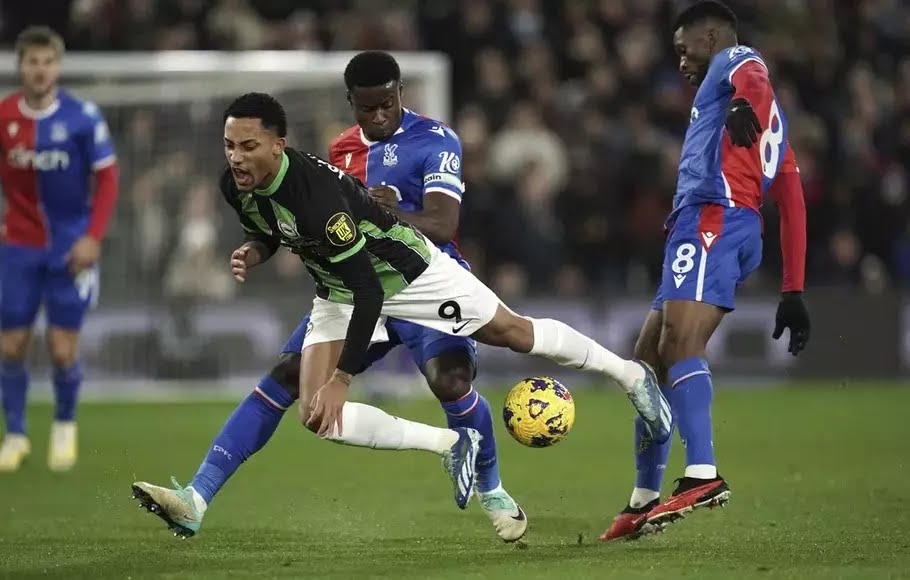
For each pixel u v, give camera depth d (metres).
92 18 56.22
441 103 48.38
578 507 25.52
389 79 22.33
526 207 54.88
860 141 60.06
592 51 61.50
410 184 22.77
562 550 20.27
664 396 22.11
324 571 18.28
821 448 34.66
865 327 54.47
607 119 59.25
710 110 21.41
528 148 56.81
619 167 57.47
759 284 56.25
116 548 20.67
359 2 62.56
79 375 31.97
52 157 31.91
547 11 63.41
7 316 32.19
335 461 32.72
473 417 21.14
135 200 49.75
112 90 49.12
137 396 50.25
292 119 49.12
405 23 60.03
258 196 18.98
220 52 57.16
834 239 56.88
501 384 53.66
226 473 20.55
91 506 25.55
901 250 58.34
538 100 59.12
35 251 32.16
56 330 31.89
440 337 21.48
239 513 24.67
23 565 19.05
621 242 56.84
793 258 21.73
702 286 20.88
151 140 49.69
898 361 54.50
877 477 28.86
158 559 19.50
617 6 62.69
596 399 49.56
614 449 35.19
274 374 21.11
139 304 50.28
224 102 49.78
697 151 21.36
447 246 22.58
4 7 58.06
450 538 21.70
